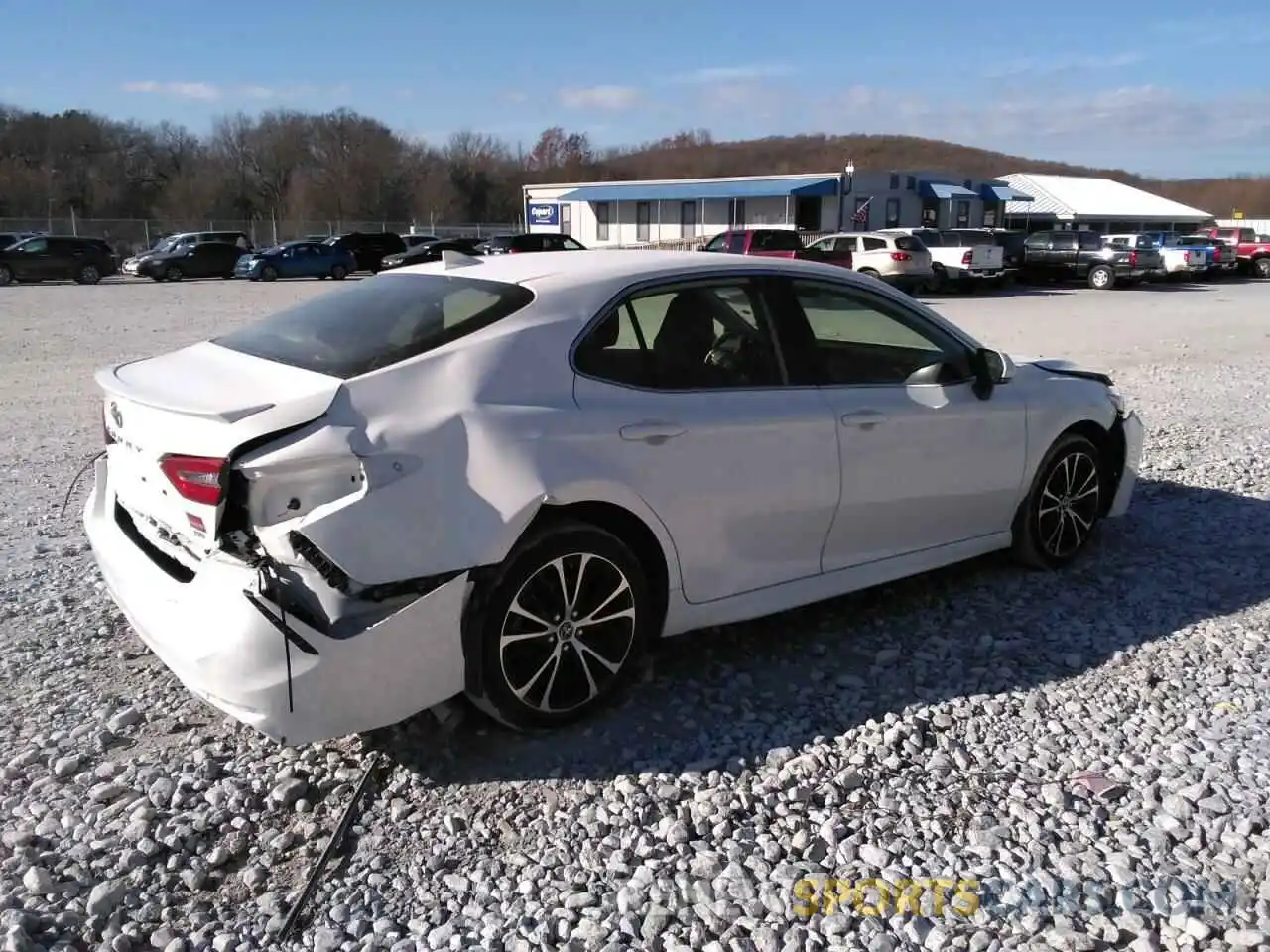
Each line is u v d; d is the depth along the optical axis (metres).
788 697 3.89
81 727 3.64
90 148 76.56
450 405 3.24
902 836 3.03
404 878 2.88
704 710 3.78
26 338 17.38
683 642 4.37
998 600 4.83
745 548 3.94
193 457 2.99
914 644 4.36
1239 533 5.83
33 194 73.44
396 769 3.39
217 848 2.97
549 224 51.25
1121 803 3.18
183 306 24.91
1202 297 29.88
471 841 3.03
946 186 43.62
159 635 3.18
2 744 3.54
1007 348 16.55
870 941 2.61
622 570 3.56
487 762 3.43
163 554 3.44
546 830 3.08
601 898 2.79
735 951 2.58
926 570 4.64
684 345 3.82
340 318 3.70
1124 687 3.95
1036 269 34.75
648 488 3.58
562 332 3.53
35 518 6.18
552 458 3.34
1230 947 2.57
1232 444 8.23
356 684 3.04
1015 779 3.32
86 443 8.50
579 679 3.58
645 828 3.08
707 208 45.00
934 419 4.41
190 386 3.30
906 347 4.53
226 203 77.75
